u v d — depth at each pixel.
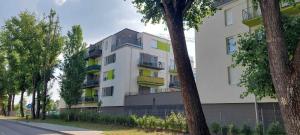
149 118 23.48
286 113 4.91
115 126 26.23
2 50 46.56
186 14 11.90
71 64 37.78
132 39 44.12
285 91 4.96
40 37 44.16
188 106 8.41
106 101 43.44
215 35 25.45
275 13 5.38
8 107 61.44
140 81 40.91
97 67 47.53
